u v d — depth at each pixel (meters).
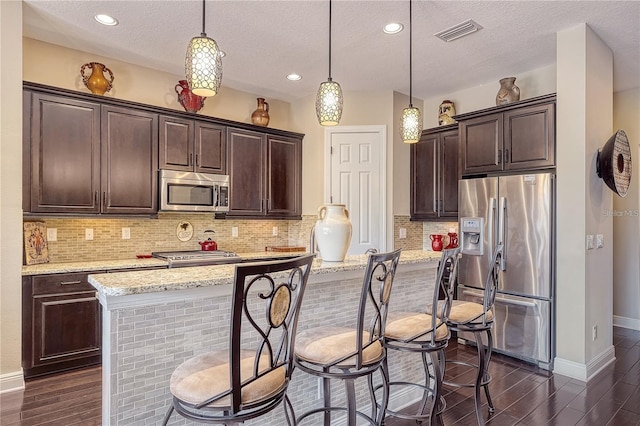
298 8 2.93
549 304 3.34
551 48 3.61
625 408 2.68
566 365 3.24
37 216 3.22
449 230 5.01
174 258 3.82
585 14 2.99
